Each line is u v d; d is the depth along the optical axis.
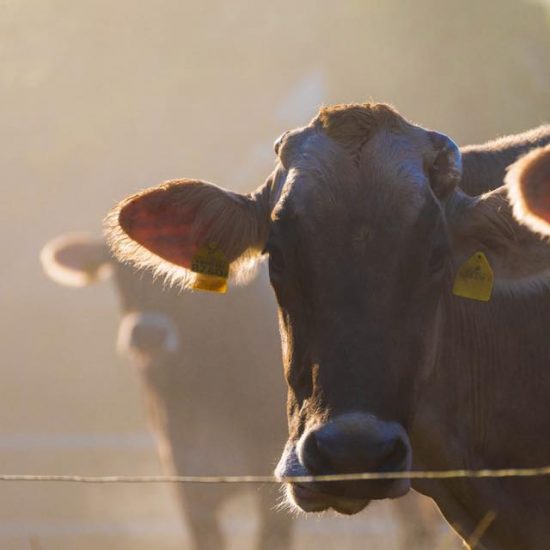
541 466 8.62
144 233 8.53
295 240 7.81
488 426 8.63
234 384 14.23
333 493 7.34
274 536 13.84
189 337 14.34
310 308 7.71
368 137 8.05
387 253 7.66
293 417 7.89
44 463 21.77
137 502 20.81
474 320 8.59
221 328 14.31
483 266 8.10
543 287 8.44
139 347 14.40
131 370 28.42
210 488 14.09
